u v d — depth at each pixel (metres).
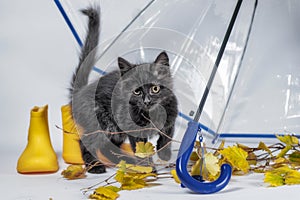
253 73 1.86
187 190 1.26
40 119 1.45
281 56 1.85
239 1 1.57
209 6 1.65
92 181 1.35
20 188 1.29
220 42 1.64
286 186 1.29
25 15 1.81
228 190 1.26
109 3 1.81
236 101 1.86
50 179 1.37
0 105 1.81
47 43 1.82
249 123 1.86
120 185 1.31
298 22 1.84
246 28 1.65
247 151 1.40
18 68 1.82
